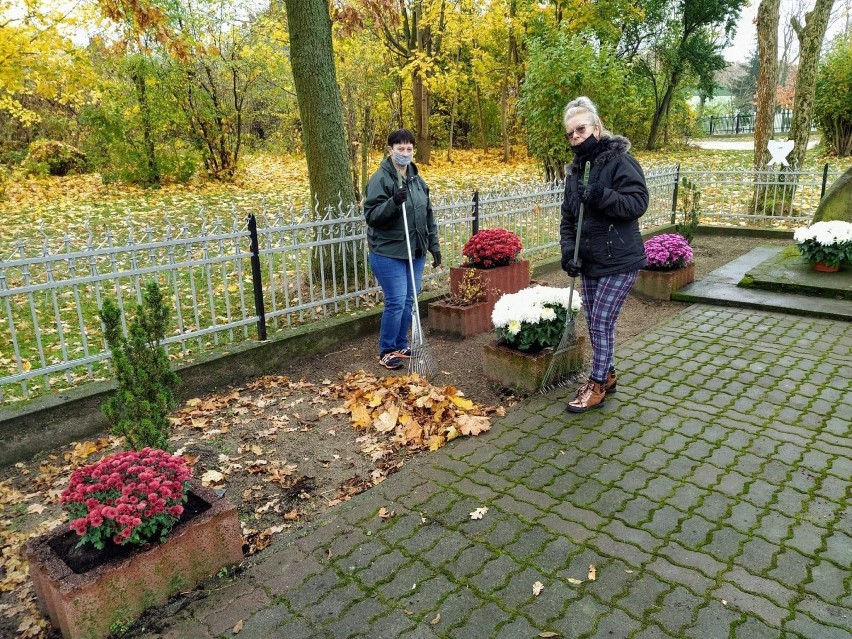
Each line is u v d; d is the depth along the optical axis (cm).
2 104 1105
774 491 321
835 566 265
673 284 683
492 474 349
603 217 383
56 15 878
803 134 1141
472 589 262
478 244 614
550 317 443
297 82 642
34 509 336
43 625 257
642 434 385
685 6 2639
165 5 1411
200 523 270
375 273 512
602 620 241
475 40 2334
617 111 1141
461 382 481
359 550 291
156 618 254
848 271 679
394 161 491
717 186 1112
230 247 916
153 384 311
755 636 230
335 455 384
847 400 418
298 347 539
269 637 242
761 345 529
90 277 428
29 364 481
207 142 1694
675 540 286
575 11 2077
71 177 1783
